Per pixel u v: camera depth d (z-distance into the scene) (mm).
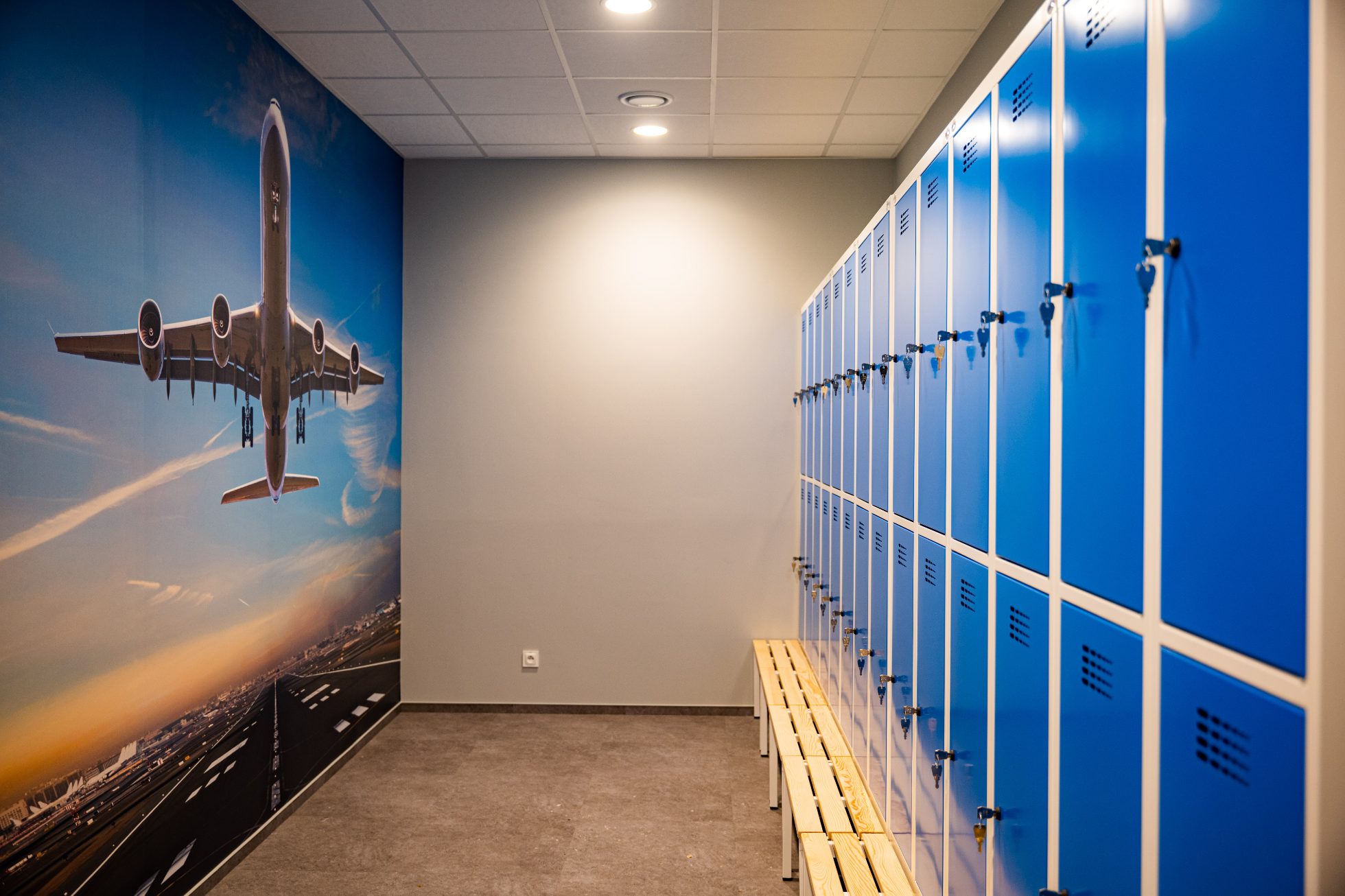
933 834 2119
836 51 3586
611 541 5047
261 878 3105
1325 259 804
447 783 3980
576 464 5039
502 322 5035
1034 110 1526
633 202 5020
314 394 3861
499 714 5023
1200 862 1008
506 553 5059
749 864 3188
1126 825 1187
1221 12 958
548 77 3855
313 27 3379
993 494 1739
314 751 3869
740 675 5047
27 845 2193
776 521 5027
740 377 5023
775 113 4281
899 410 2545
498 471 5043
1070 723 1371
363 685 4461
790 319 5016
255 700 3334
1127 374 1181
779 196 5012
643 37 3467
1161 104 1088
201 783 2971
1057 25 1422
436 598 5059
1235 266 938
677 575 5043
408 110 4254
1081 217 1329
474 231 5020
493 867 3176
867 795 2861
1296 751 844
